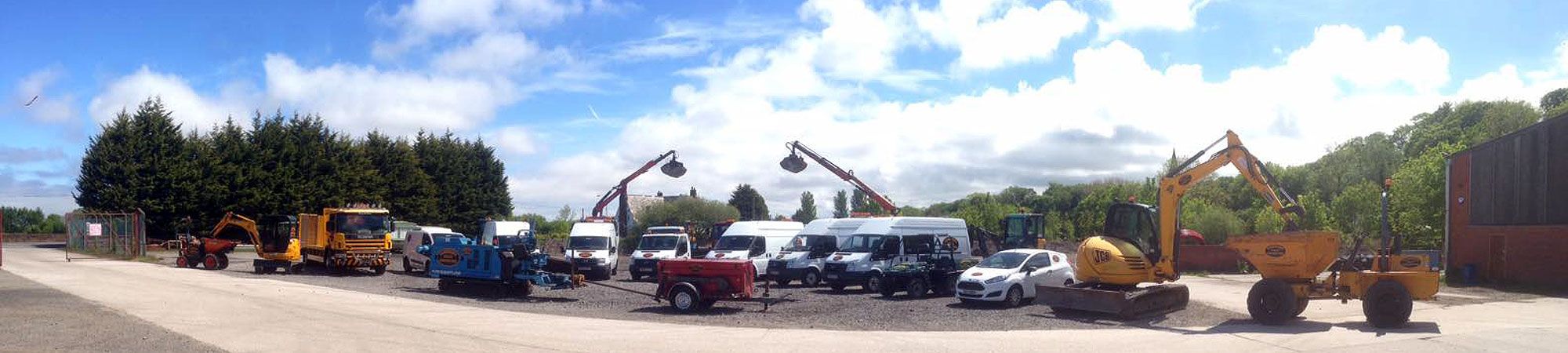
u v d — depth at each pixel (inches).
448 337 544.4
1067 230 2532.0
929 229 1111.6
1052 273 869.8
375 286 1011.3
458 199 2598.4
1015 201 3713.1
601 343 534.9
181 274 1090.7
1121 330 636.7
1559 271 1024.2
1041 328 652.1
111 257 1534.2
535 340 541.6
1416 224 1549.0
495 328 596.7
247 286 900.6
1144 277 773.9
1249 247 703.1
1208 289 1077.1
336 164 2298.2
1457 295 962.1
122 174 1993.1
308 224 1257.4
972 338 584.7
